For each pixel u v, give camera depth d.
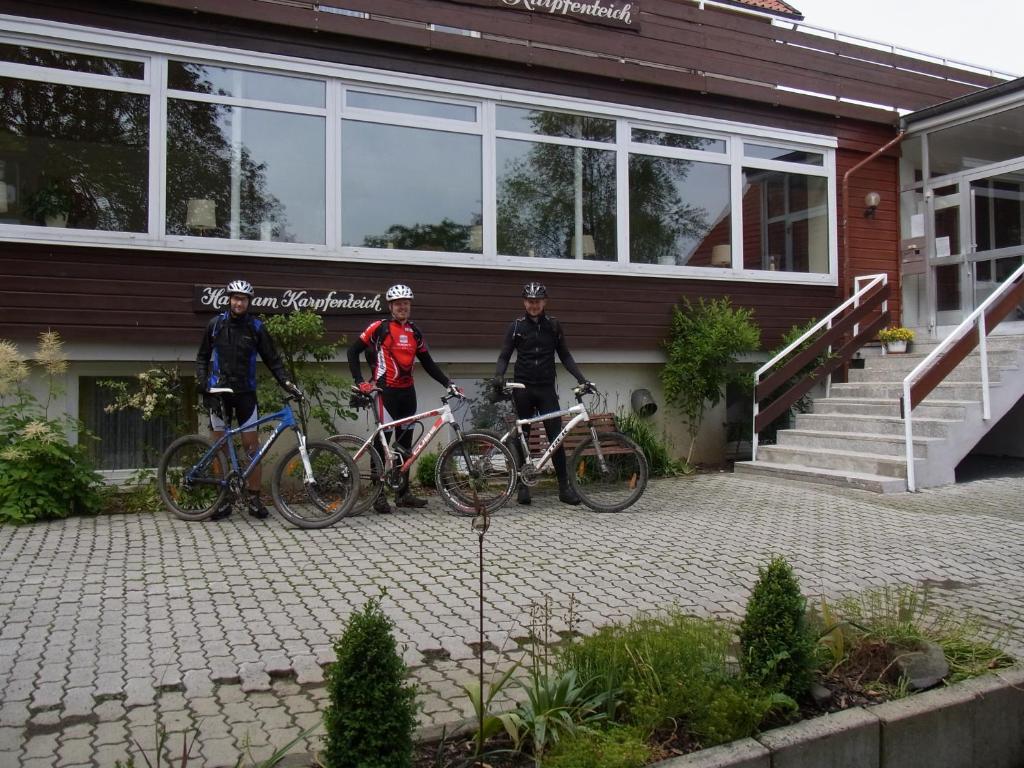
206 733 3.32
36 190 7.96
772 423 11.43
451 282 9.58
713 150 11.23
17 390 7.60
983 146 13.19
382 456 7.75
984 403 9.41
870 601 4.74
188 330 8.41
